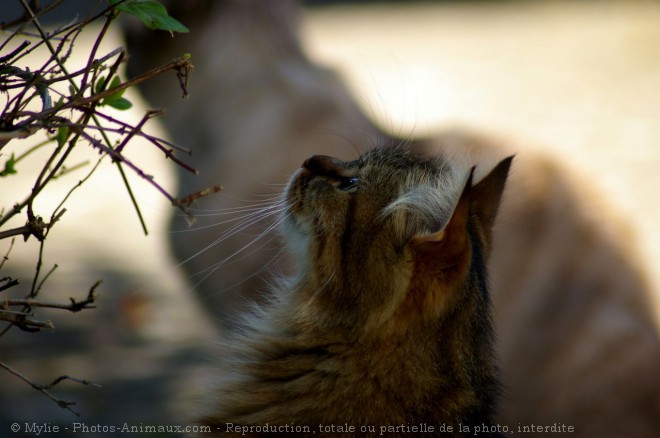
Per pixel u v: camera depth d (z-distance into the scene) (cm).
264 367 694
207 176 1190
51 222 523
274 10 1292
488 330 702
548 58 2973
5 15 2875
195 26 1257
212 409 708
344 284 663
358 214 666
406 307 639
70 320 1394
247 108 1210
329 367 659
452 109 2339
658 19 3450
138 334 1350
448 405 644
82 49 2644
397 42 3259
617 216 1045
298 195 709
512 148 1040
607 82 2641
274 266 1044
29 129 480
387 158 704
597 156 1966
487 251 716
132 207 1944
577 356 959
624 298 984
